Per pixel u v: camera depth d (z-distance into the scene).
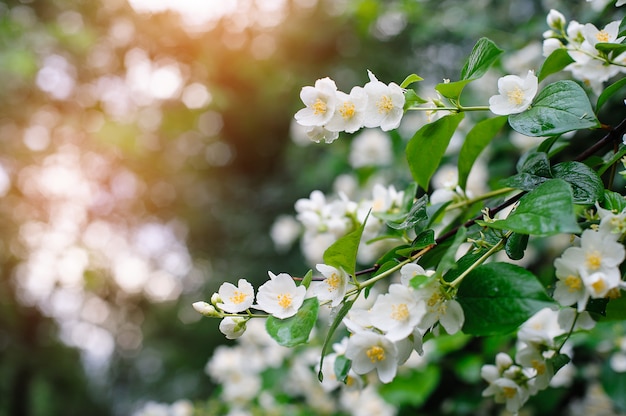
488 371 1.34
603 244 0.92
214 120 8.03
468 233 1.24
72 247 7.28
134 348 9.09
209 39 7.05
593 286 0.90
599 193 1.08
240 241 7.59
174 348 7.96
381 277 1.06
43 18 6.25
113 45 6.87
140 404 8.52
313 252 2.87
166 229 8.68
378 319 0.97
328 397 2.91
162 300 8.65
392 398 2.51
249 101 7.64
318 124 1.11
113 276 8.20
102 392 9.34
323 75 7.16
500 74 2.84
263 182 8.28
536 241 2.72
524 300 0.90
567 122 1.02
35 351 7.91
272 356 2.92
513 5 3.73
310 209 1.81
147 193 8.30
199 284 8.22
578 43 1.35
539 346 1.23
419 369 2.54
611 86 1.25
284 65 7.38
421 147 1.32
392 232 1.56
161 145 7.75
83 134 7.09
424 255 1.27
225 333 1.07
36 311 7.89
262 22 7.48
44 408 8.42
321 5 7.26
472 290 0.94
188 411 2.99
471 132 1.51
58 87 6.84
